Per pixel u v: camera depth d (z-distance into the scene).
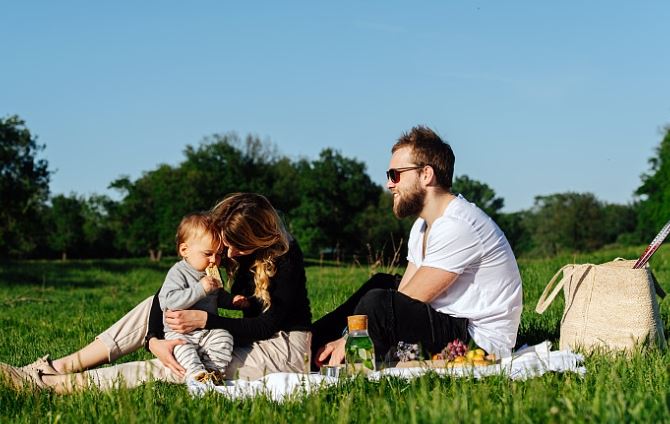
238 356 5.10
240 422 3.52
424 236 5.83
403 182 5.52
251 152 84.12
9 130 47.31
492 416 3.30
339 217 81.38
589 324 5.66
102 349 5.10
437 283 5.27
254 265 5.20
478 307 5.35
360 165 84.25
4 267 34.97
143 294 22.05
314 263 44.06
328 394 4.00
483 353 5.04
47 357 5.04
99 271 35.66
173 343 4.89
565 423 3.16
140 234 80.00
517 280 5.48
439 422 3.21
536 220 105.88
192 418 3.66
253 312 5.29
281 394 4.17
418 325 5.25
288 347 5.21
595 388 3.91
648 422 3.17
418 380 4.18
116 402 3.96
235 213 5.06
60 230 84.00
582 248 99.56
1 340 9.66
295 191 83.81
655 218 66.06
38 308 16.25
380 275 6.09
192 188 75.69
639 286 5.50
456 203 5.39
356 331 4.88
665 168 64.50
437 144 5.49
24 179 48.00
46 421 3.96
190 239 5.11
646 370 4.38
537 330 7.17
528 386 3.92
